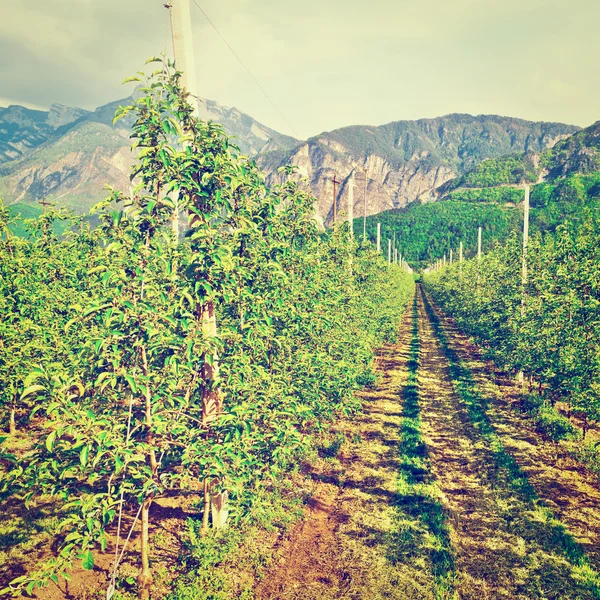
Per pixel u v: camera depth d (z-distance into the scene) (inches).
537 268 565.9
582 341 394.3
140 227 194.5
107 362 190.5
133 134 188.9
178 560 226.2
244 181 218.5
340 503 306.3
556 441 410.9
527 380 644.1
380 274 741.9
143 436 207.2
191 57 212.4
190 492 303.3
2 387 349.7
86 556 166.7
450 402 540.1
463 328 1037.8
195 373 217.6
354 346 435.2
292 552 251.1
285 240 294.5
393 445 406.3
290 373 286.0
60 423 170.2
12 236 385.4
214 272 206.5
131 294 194.9
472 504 306.5
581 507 301.6
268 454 253.6
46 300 385.7
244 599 207.3
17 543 242.2
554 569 237.8
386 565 240.2
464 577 231.9
